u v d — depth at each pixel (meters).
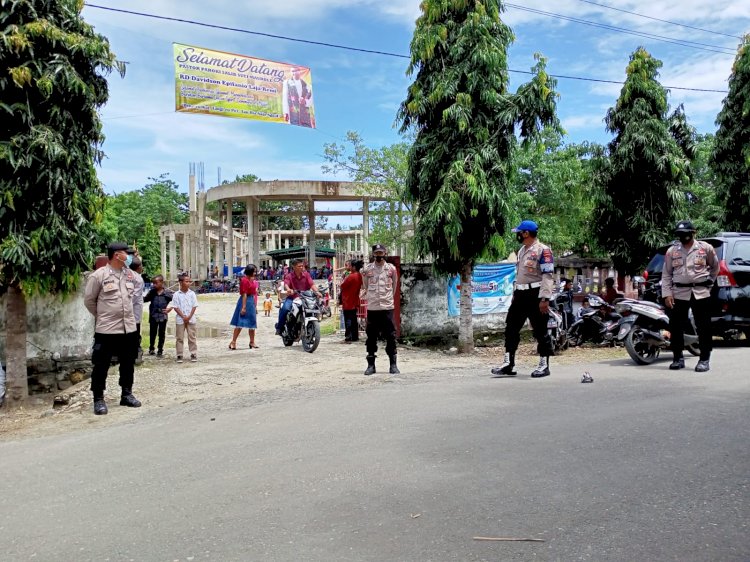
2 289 8.53
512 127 10.27
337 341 13.39
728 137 15.07
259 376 8.84
